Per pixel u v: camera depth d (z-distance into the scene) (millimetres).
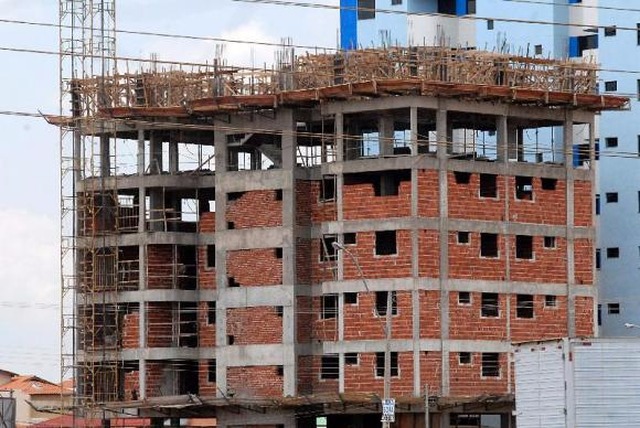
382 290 124875
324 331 127750
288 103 127625
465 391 125062
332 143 130500
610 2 148000
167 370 134000
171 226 135500
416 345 123625
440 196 125125
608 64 147875
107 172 136625
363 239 125812
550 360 85125
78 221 136375
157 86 133000
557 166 130750
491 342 126312
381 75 125688
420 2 155625
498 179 127812
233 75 130750
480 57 127562
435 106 125188
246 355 129125
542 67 130000
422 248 124250
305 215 129000
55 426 163125
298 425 128750
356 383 125125
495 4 152250
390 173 126875
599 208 147250
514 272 127938
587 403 83688
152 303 133250
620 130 146750
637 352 84000
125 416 135000
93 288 134875
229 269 130750
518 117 129750
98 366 134625
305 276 128625
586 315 130875
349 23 158375
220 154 131500
